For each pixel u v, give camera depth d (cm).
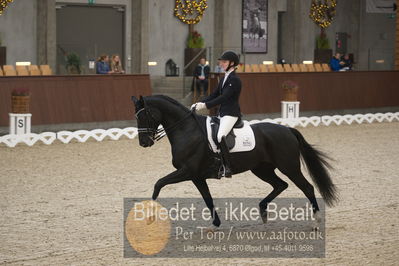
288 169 1005
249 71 2692
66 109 2141
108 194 1241
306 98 2705
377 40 3850
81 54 2525
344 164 1611
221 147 965
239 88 985
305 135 2144
